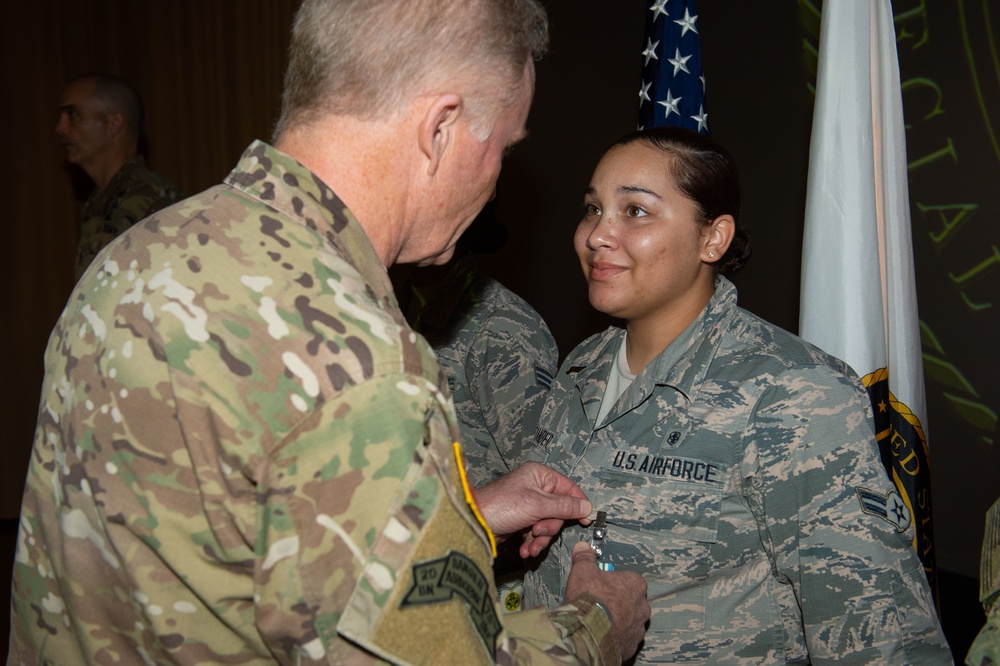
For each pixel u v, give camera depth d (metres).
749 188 3.39
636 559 1.12
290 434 0.63
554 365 1.73
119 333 0.68
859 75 1.50
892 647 1.00
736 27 3.38
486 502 1.10
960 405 2.92
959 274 2.90
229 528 0.65
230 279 0.68
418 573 0.63
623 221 1.18
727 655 1.09
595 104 3.82
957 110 2.86
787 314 3.31
